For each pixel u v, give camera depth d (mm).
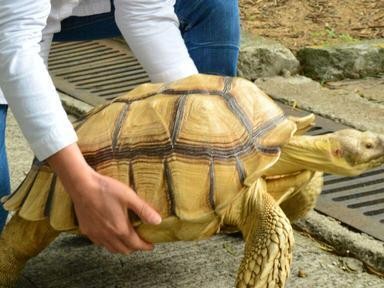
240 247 1731
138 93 1458
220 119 1370
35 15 1263
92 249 1723
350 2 3473
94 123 1418
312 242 1762
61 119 1269
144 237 1347
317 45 2949
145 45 1577
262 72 2824
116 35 1738
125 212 1282
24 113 1260
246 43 2877
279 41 3031
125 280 1597
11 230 1464
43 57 1612
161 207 1316
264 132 1387
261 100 1436
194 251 1715
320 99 2602
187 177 1323
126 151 1363
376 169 2088
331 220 1817
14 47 1251
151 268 1644
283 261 1316
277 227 1323
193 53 1821
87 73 2873
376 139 1436
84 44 3172
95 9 1651
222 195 1323
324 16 3318
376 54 2859
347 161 1422
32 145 1274
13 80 1253
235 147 1353
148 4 1562
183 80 1452
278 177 1470
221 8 1789
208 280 1595
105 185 1271
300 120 1474
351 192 1970
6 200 1443
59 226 1349
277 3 3469
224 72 1843
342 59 2834
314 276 1613
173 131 1356
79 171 1269
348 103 2561
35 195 1395
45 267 1646
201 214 1309
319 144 1426
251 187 1386
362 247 1679
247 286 1316
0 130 1575
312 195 1560
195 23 1812
